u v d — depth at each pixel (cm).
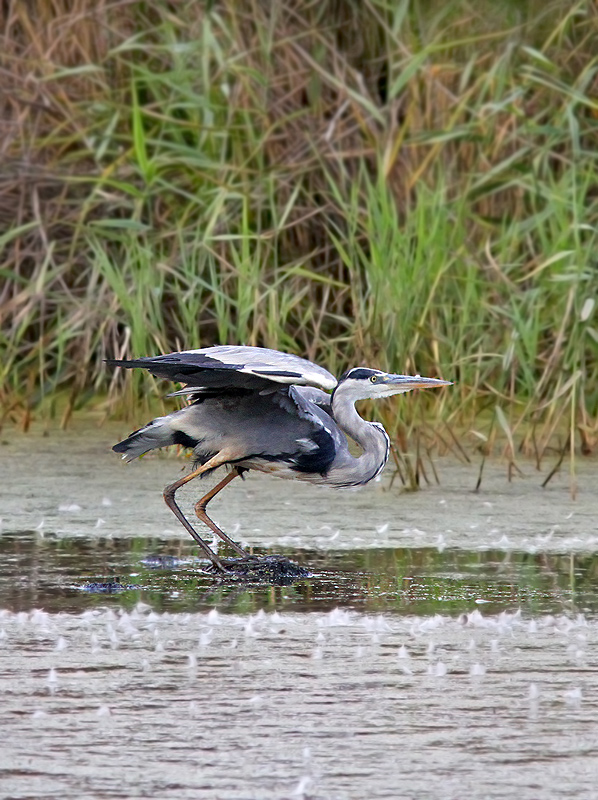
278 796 561
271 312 1360
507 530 1062
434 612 837
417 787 569
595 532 1055
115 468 1297
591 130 1480
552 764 593
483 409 1432
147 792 564
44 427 1473
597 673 716
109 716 647
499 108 1434
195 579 920
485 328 1437
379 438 1033
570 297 1334
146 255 1411
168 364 916
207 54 1468
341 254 1386
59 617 820
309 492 1221
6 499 1162
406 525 1084
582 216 1394
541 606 849
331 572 938
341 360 1427
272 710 657
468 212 1452
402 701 671
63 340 1432
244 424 991
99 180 1446
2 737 621
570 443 1244
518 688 691
